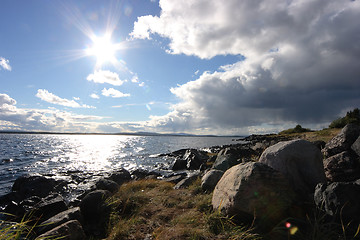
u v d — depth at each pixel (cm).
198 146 6344
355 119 2708
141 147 5800
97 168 2194
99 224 592
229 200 447
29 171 1914
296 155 516
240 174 464
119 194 748
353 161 600
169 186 952
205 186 778
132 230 486
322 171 517
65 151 4206
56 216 587
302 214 416
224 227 424
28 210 738
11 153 3356
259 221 402
